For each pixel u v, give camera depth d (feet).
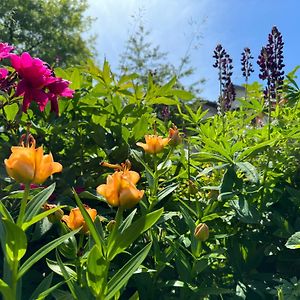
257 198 2.80
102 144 2.85
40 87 2.09
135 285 2.34
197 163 3.17
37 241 2.39
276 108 3.26
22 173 1.35
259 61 3.34
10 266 1.38
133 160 2.77
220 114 3.81
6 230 1.36
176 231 2.58
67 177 2.60
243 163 2.65
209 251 2.52
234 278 2.60
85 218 1.46
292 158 2.90
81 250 1.90
